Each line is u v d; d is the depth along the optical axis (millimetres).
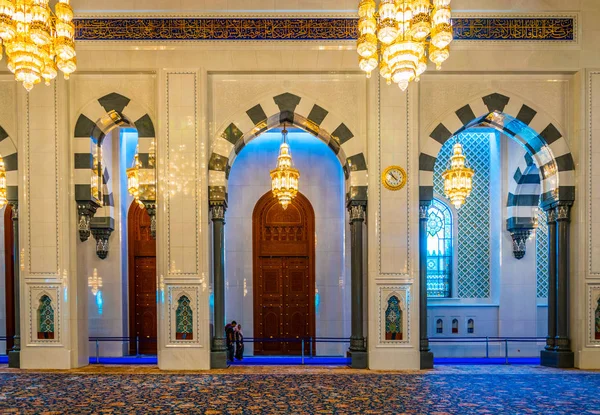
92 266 11352
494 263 11594
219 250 7938
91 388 6277
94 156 8203
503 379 6836
